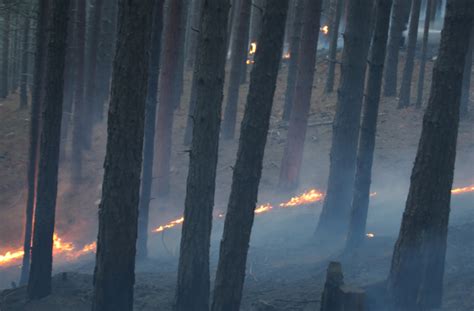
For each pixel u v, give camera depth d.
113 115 8.45
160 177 21.22
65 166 26.45
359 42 14.34
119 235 8.63
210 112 9.75
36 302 11.81
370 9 14.30
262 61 8.96
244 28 25.28
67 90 26.62
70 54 26.53
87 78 27.11
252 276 13.19
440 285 8.76
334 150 14.83
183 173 23.80
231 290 9.22
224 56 9.79
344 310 7.52
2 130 31.62
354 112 14.63
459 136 22.31
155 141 21.98
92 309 8.86
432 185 8.44
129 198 8.62
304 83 20.39
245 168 9.09
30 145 17.03
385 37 11.94
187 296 9.96
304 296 10.74
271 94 9.05
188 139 25.36
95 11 26.45
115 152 8.48
